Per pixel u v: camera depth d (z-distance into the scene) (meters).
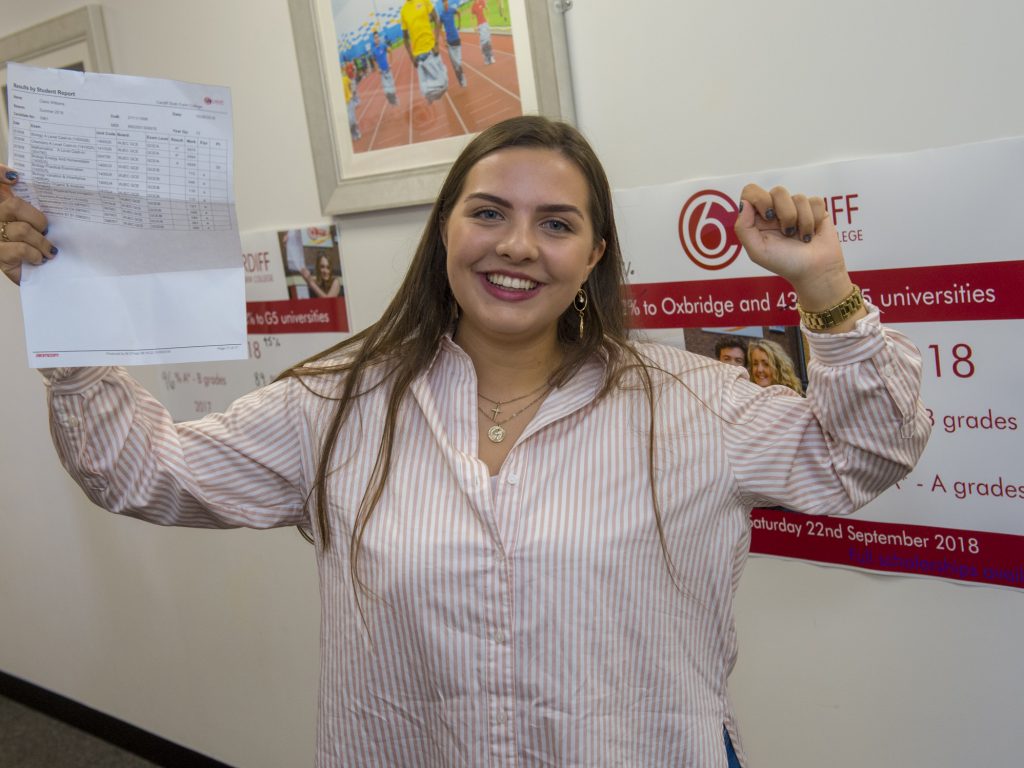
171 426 1.11
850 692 1.53
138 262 1.05
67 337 1.02
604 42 1.55
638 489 1.04
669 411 1.07
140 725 2.89
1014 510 1.29
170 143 1.02
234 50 2.09
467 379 1.12
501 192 1.01
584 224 1.05
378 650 1.08
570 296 1.05
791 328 1.42
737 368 1.12
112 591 2.84
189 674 2.67
